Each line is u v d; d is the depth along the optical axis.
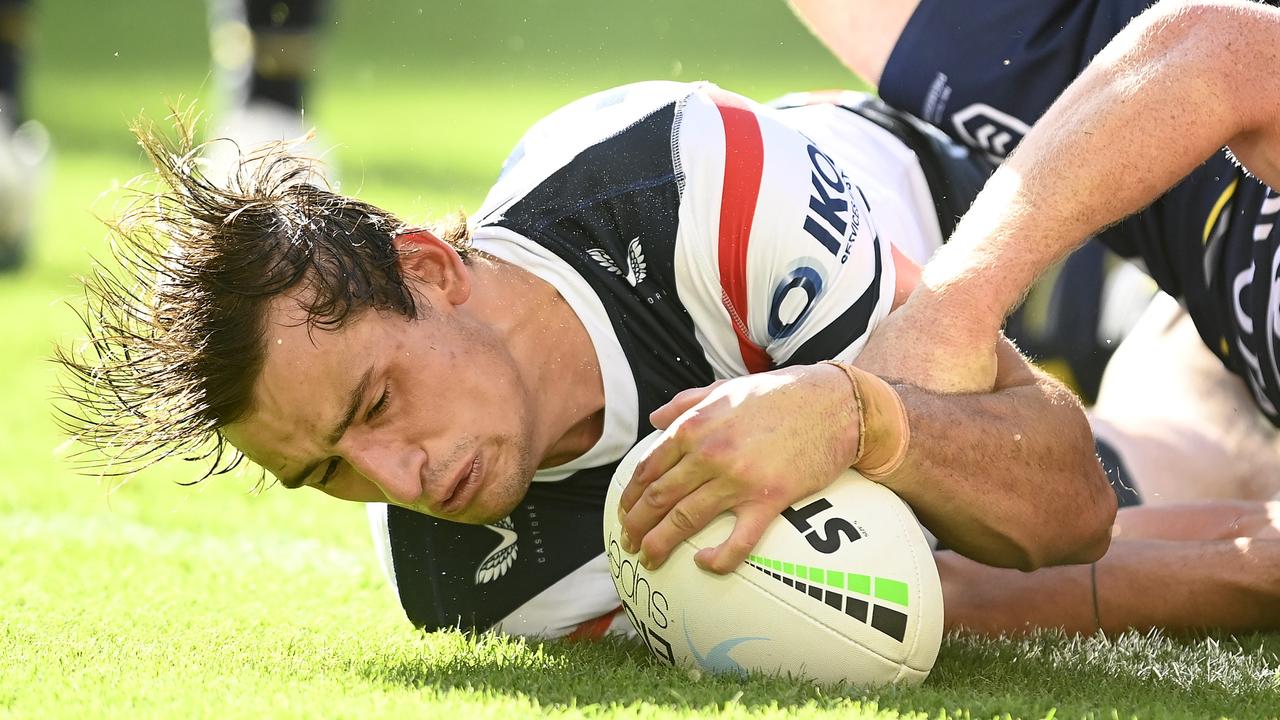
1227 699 6.50
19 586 9.02
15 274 25.05
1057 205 6.80
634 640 7.69
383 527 7.97
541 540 7.81
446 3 66.62
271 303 6.57
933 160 10.36
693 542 6.33
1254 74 6.72
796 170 7.60
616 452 7.57
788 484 6.18
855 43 10.36
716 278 7.39
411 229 7.20
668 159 7.57
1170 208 9.27
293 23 22.38
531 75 55.00
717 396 6.33
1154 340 10.67
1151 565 8.13
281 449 6.79
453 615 7.95
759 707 5.71
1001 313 6.86
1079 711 5.94
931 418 6.50
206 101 43.97
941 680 6.70
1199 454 10.15
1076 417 7.08
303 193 7.07
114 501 12.58
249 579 9.60
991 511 6.67
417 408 6.73
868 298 7.55
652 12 66.44
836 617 6.22
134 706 5.70
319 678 6.32
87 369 7.42
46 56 55.91
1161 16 6.96
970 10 9.79
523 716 5.52
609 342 7.41
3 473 13.49
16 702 5.79
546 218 7.54
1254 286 8.81
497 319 7.18
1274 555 7.96
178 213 6.84
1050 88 9.62
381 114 45.88
